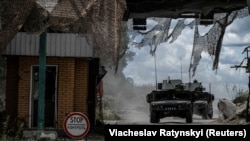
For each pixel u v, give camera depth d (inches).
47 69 677.3
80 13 486.9
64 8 491.5
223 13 725.9
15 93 682.8
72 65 673.6
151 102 1134.4
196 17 727.1
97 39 482.3
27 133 600.7
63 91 672.4
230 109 1150.3
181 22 736.3
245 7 684.7
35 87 674.8
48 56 665.6
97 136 652.1
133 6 664.4
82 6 487.2
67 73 673.6
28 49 663.8
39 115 597.3
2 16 471.8
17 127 633.6
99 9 482.0
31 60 670.5
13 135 609.0
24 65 671.1
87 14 485.1
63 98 671.8
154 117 1097.4
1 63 762.2
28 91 670.5
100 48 481.4
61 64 673.6
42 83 595.2
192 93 1152.2
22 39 663.1
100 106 912.3
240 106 1147.9
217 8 684.1
